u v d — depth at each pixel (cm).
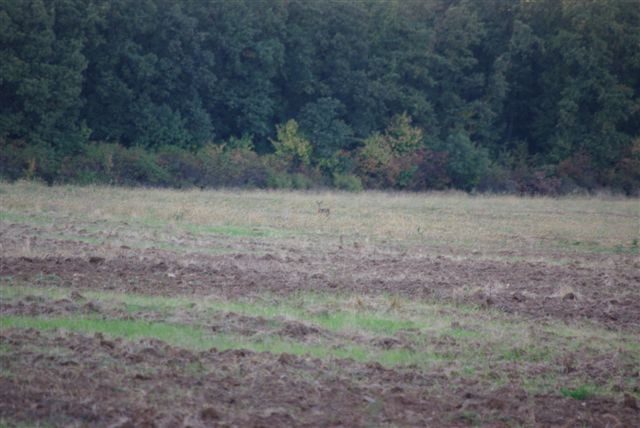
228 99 6919
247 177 6462
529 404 1323
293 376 1362
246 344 1540
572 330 1825
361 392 1314
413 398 1300
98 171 5809
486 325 1816
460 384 1398
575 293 2203
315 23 7281
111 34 6238
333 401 1268
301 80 7269
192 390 1264
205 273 2192
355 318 1802
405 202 5562
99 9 6019
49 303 1728
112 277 2062
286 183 6550
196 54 6550
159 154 6191
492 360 1559
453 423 1224
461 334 1723
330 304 1928
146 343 1476
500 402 1295
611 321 1939
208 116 6719
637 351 1680
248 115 6919
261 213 3991
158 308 1762
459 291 2142
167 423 1129
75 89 5844
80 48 5909
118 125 6406
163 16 6412
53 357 1359
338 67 7362
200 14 6712
